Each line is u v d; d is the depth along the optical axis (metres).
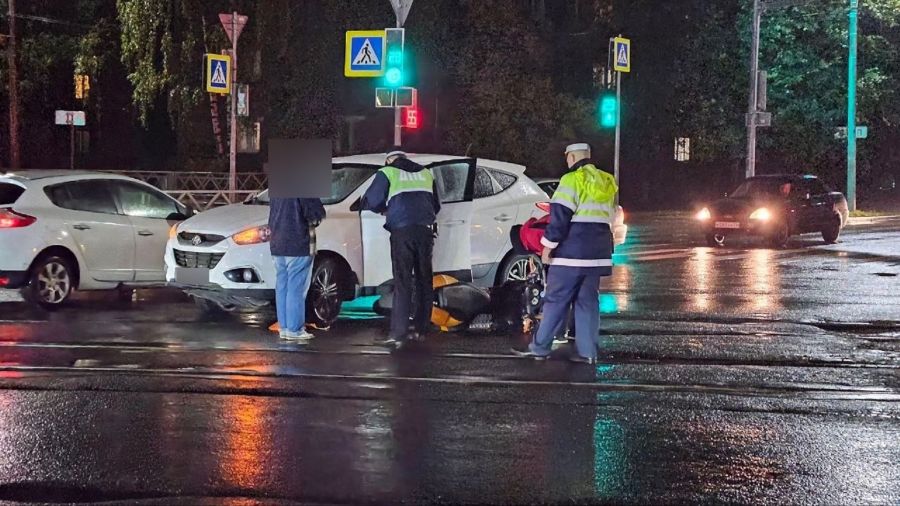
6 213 16.78
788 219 32.91
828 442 9.77
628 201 58.16
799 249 32.44
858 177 63.78
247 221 15.64
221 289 15.36
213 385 11.62
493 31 50.88
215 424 10.00
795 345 14.98
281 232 14.34
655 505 7.93
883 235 39.00
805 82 54.31
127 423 9.97
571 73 57.66
